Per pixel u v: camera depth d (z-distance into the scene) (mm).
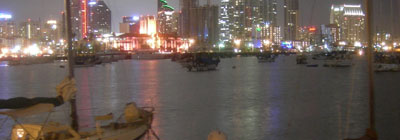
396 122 21531
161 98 32531
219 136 11023
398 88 38156
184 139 18344
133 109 15891
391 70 63094
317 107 26859
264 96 33156
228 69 79312
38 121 22109
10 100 12242
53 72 80500
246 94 34750
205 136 18875
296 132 19531
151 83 47594
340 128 20297
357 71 67562
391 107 26375
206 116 23922
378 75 55938
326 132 19484
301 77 54875
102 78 58531
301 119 22672
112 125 15570
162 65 108750
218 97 32781
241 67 87875
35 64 137000
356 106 27062
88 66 107188
